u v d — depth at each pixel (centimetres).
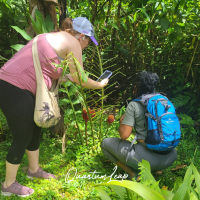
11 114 170
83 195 198
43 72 170
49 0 221
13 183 193
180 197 120
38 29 212
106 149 226
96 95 398
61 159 248
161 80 377
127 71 397
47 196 194
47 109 176
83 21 188
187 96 327
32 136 201
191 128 300
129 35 375
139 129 206
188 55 346
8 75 165
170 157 209
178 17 292
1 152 252
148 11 290
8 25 321
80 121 311
